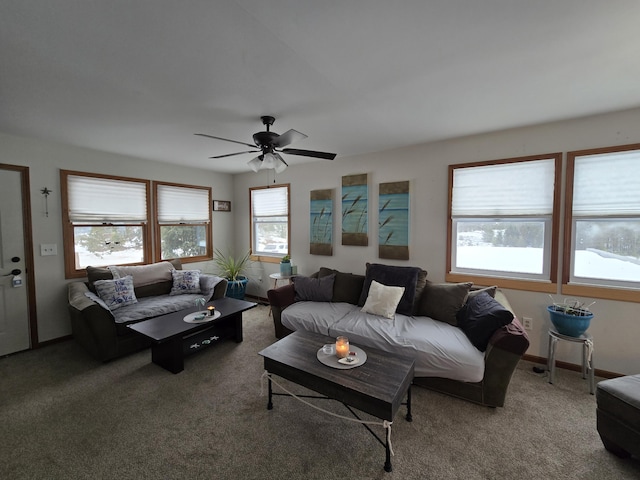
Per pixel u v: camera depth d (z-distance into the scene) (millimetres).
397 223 3492
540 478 1517
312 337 2338
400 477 1516
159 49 1537
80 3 1198
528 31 1396
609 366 2498
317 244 4195
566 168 2609
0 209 2889
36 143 3084
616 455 1657
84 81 1870
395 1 1199
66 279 3326
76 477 1518
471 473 1544
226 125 2682
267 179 4793
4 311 2930
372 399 1550
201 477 1517
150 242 4105
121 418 1971
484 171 3002
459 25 1354
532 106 2293
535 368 2604
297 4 1213
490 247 3061
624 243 2461
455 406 2119
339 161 3979
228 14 1273
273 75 1814
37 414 2010
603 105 2275
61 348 3111
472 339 2287
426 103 2230
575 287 2604
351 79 1866
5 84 1898
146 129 2785
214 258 4984
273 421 1946
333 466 1585
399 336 2412
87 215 3482
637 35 1416
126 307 3207
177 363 2576
